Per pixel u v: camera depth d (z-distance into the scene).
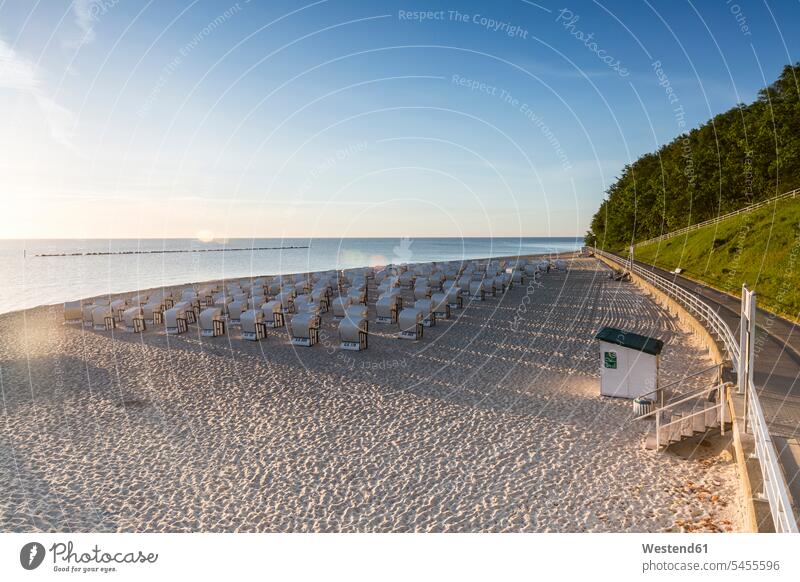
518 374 12.61
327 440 8.91
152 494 7.29
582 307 22.70
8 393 12.05
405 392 11.35
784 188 38.91
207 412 10.39
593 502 6.80
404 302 23.86
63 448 8.89
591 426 9.33
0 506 7.05
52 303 29.59
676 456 8.07
